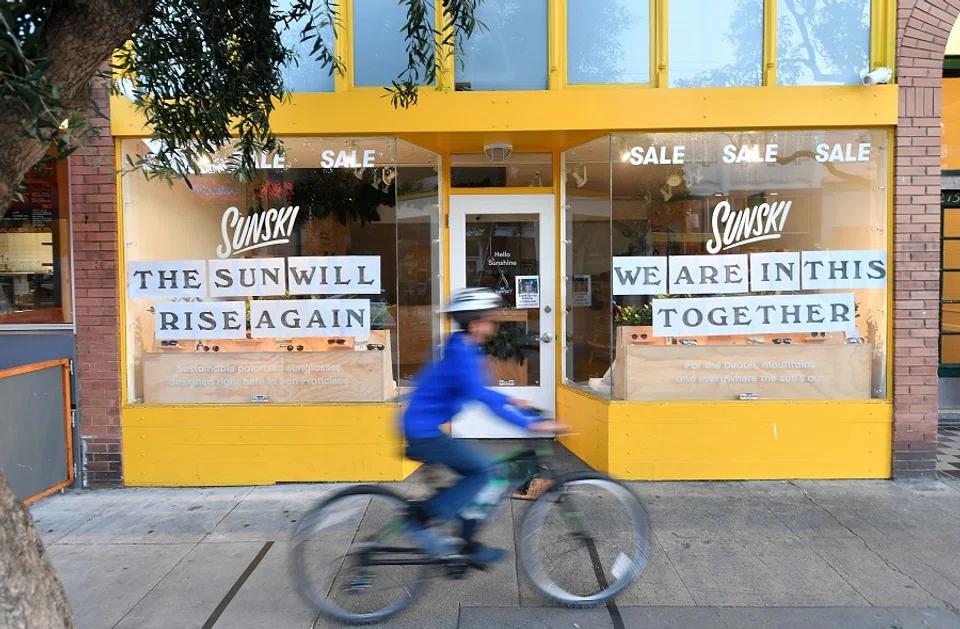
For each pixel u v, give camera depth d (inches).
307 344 212.5
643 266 212.7
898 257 206.2
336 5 193.6
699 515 182.4
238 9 147.7
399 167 216.2
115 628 128.4
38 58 96.5
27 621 87.9
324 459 209.6
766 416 208.4
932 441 207.6
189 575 150.4
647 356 212.4
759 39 209.0
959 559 155.6
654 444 209.0
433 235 235.1
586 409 223.9
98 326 206.5
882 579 146.2
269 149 168.9
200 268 211.8
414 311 225.8
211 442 208.7
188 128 146.6
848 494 197.2
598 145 217.8
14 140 97.6
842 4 208.1
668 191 211.9
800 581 145.5
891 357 208.4
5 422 181.2
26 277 209.5
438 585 144.5
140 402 211.0
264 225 212.7
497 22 210.7
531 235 246.2
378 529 156.3
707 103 202.8
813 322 211.2
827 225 211.3
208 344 211.6
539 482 145.7
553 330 247.3
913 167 204.7
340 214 214.2
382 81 210.5
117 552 162.7
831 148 210.1
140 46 135.6
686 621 129.5
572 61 211.8
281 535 172.4
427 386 135.7
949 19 202.8
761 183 211.3
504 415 133.1
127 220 210.2
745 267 211.5
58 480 199.9
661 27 207.3
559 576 141.6
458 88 210.8
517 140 220.4
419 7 147.4
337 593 137.4
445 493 134.3
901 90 203.3
